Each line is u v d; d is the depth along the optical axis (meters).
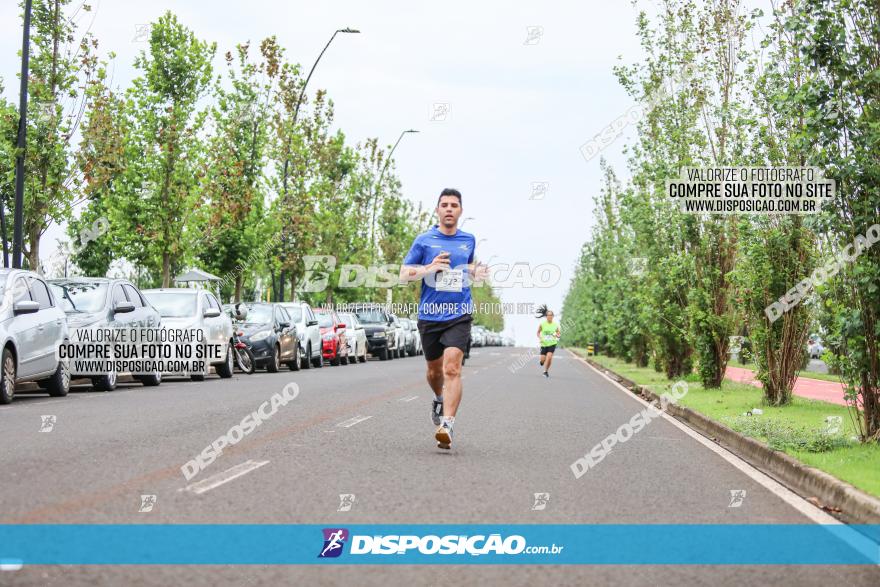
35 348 15.71
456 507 7.48
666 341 26.11
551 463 10.09
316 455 10.12
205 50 31.17
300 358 30.50
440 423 10.59
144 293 23.20
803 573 5.87
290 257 38.56
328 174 46.34
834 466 9.37
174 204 31.20
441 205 10.56
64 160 24.00
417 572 5.66
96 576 5.33
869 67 11.17
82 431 11.51
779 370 17.16
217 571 5.53
